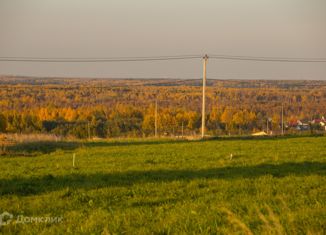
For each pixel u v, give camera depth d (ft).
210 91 558.15
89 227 47.47
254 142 155.12
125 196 63.87
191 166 96.17
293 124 333.01
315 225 44.19
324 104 452.35
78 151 128.36
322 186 69.46
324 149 131.54
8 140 142.51
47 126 285.23
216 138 174.81
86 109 353.51
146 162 103.60
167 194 65.21
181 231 45.09
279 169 91.04
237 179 77.41
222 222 47.80
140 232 45.27
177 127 292.40
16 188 70.38
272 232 40.81
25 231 47.67
